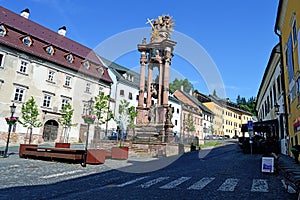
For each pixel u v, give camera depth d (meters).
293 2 11.83
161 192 6.08
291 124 13.87
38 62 28.33
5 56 25.66
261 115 34.69
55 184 7.15
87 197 5.53
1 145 24.53
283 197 5.56
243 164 12.23
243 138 22.11
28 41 27.98
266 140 19.42
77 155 12.57
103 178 8.31
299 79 11.28
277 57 18.45
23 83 26.91
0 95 25.00
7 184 6.94
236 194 5.86
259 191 6.18
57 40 33.00
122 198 5.44
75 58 31.97
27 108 24.62
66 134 29.52
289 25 12.96
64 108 27.75
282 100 17.33
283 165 9.02
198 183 7.30
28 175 8.69
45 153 13.90
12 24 28.69
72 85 30.78
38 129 27.78
